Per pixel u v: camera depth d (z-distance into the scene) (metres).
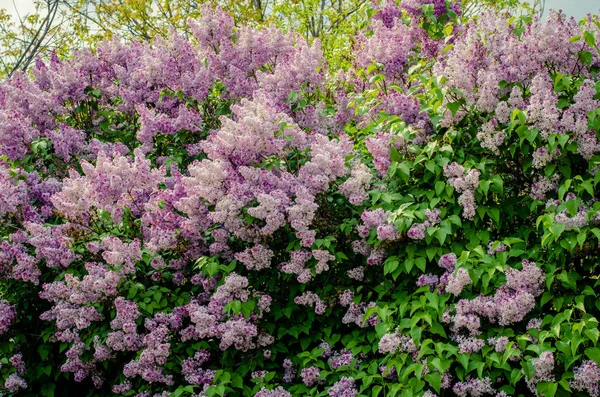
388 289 4.93
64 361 5.59
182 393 4.91
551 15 4.94
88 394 5.52
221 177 5.07
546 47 4.94
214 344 5.12
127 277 5.41
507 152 5.01
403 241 4.90
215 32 7.73
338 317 5.14
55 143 6.65
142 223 5.60
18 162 6.67
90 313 5.12
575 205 4.18
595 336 3.68
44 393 5.48
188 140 7.16
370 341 4.72
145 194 6.01
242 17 16.94
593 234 4.24
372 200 4.96
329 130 6.91
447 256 4.57
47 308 5.77
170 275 5.54
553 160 4.70
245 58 7.45
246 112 5.40
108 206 5.54
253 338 5.08
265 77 6.72
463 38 6.15
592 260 4.41
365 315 4.60
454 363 4.29
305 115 6.54
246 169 5.09
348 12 15.53
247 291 4.97
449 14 7.27
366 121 6.31
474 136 5.08
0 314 5.39
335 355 4.89
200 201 5.28
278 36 7.38
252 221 5.07
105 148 6.98
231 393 4.88
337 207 5.32
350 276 5.12
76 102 7.66
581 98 4.66
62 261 5.34
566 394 3.79
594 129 4.55
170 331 5.16
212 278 5.34
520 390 4.16
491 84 4.81
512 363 4.08
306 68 6.62
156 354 4.87
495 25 5.67
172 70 7.26
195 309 4.97
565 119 4.51
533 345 3.85
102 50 8.04
